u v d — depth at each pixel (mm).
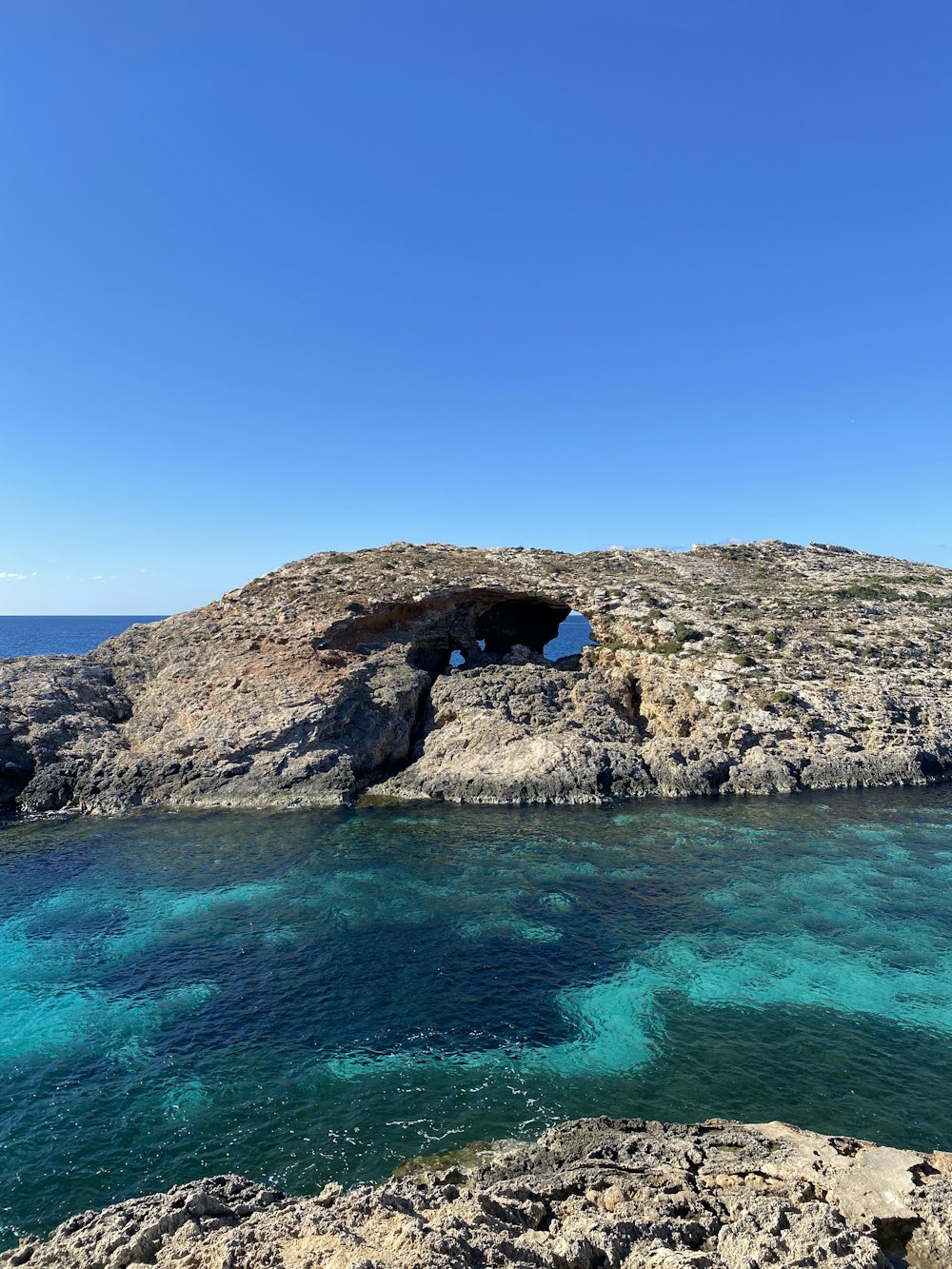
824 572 88562
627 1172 15117
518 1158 16250
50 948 28484
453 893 33812
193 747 53219
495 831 43531
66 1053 21609
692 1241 12891
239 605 68875
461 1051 21531
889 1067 20438
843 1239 12234
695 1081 19922
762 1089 19484
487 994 24812
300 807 49281
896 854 38594
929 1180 14312
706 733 55625
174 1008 24062
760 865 37000
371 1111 18859
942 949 27781
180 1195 14555
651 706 59750
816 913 31125
